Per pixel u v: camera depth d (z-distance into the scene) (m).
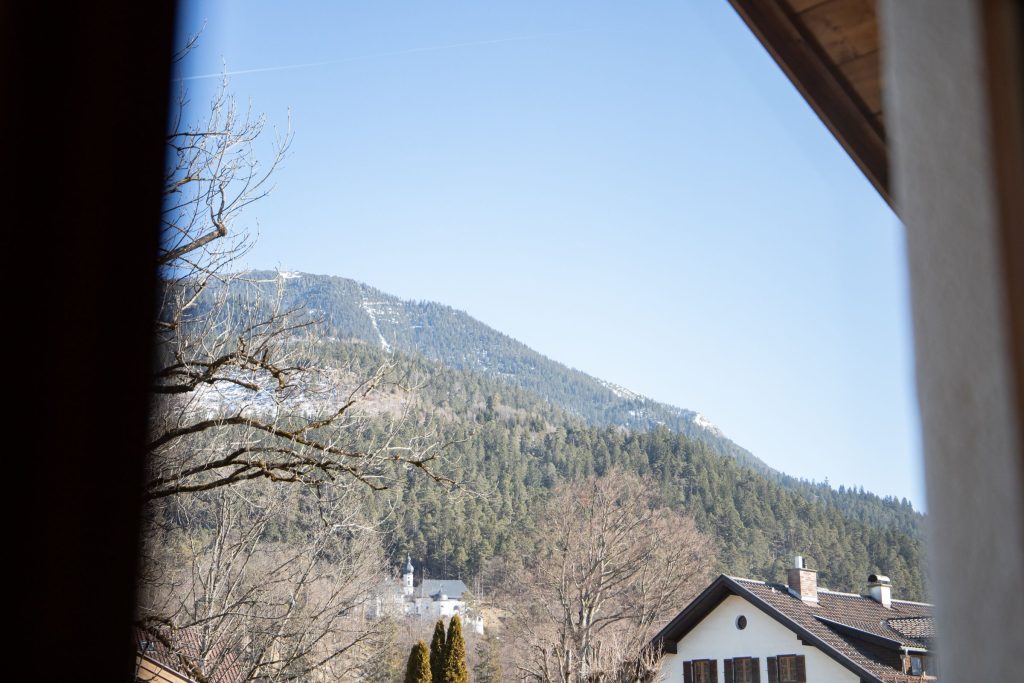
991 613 0.89
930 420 0.98
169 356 6.48
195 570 9.77
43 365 0.94
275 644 9.94
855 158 2.25
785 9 2.04
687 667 21.44
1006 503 0.88
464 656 28.59
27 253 0.94
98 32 1.02
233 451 7.43
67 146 0.98
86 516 0.95
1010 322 0.89
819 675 19.22
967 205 0.96
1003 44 0.91
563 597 25.98
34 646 0.89
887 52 1.09
